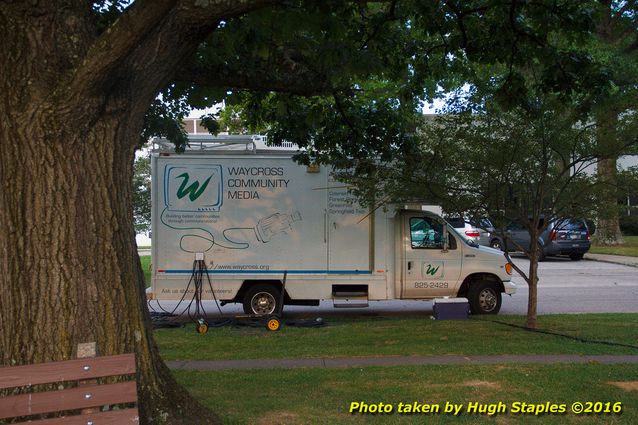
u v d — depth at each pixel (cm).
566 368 676
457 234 1168
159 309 1336
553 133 871
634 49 2078
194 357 786
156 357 443
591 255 2527
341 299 1139
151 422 412
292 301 1166
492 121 902
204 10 388
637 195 923
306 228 1136
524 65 850
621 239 2781
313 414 516
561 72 786
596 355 757
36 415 358
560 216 949
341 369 691
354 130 923
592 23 754
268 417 507
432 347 819
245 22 636
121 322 397
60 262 375
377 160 1025
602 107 868
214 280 1127
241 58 719
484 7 776
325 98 912
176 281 1123
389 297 1147
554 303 1382
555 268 2131
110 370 353
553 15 761
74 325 377
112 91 392
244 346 862
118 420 349
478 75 960
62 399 341
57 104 369
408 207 1150
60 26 379
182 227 1127
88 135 386
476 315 1152
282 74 743
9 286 372
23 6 366
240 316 1045
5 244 373
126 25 348
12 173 372
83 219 383
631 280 1792
